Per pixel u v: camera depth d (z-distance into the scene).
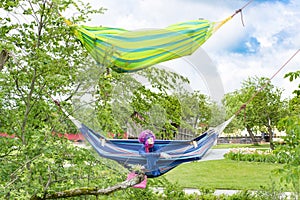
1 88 5.48
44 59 5.32
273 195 7.49
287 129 5.05
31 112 5.77
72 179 5.18
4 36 5.72
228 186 10.94
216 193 9.86
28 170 4.84
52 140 5.20
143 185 4.50
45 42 5.89
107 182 5.25
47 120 5.86
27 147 5.00
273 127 20.72
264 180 11.71
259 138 27.30
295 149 4.90
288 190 7.89
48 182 4.93
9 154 5.44
